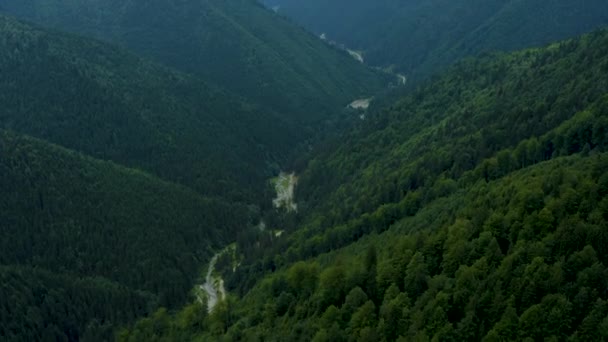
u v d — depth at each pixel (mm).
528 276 109250
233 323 170500
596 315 98375
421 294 125000
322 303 142125
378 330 120125
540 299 107062
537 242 114250
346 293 139500
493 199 142500
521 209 125688
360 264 144125
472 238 129750
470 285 115875
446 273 125562
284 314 155750
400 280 132125
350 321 126875
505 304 108562
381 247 164500
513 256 114188
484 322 109875
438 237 133125
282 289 169750
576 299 102312
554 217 119375
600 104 171000
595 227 110125
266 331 151750
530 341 99750
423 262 129500
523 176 152875
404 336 117125
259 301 173500
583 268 107000
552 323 101438
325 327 131750
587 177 125750
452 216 148125
